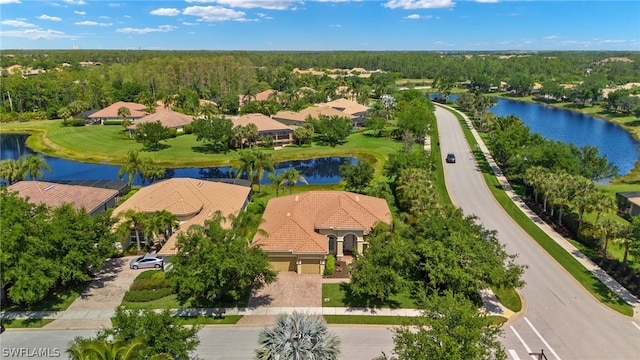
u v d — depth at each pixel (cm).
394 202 5719
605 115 14725
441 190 6438
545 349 3020
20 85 13125
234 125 9775
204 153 8956
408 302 3575
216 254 3142
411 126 9875
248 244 3722
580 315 3428
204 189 5200
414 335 2284
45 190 5050
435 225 3597
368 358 2909
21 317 3325
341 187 6775
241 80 18925
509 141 7412
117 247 4475
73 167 8244
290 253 3994
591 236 4566
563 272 4097
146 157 8581
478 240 3494
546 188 5222
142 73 16975
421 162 6138
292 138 10062
